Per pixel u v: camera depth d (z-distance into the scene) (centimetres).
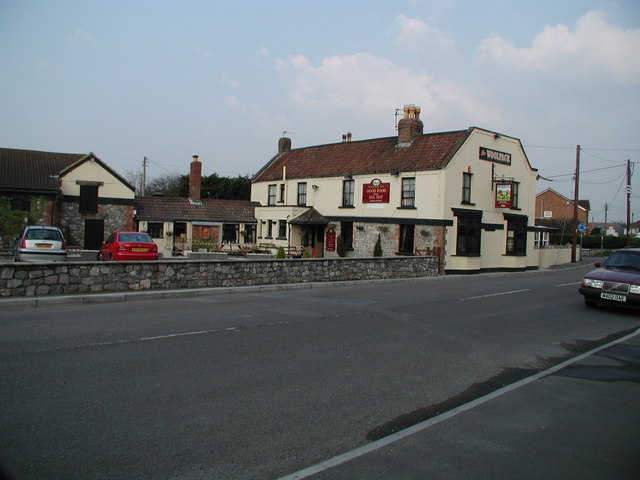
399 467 421
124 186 3225
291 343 848
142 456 423
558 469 429
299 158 3828
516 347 906
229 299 1362
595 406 598
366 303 1350
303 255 3362
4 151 3212
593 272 1427
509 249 3123
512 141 3128
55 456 415
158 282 1429
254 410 539
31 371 630
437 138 2944
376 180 3020
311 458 435
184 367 677
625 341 985
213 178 5494
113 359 698
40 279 1219
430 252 2638
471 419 541
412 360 781
